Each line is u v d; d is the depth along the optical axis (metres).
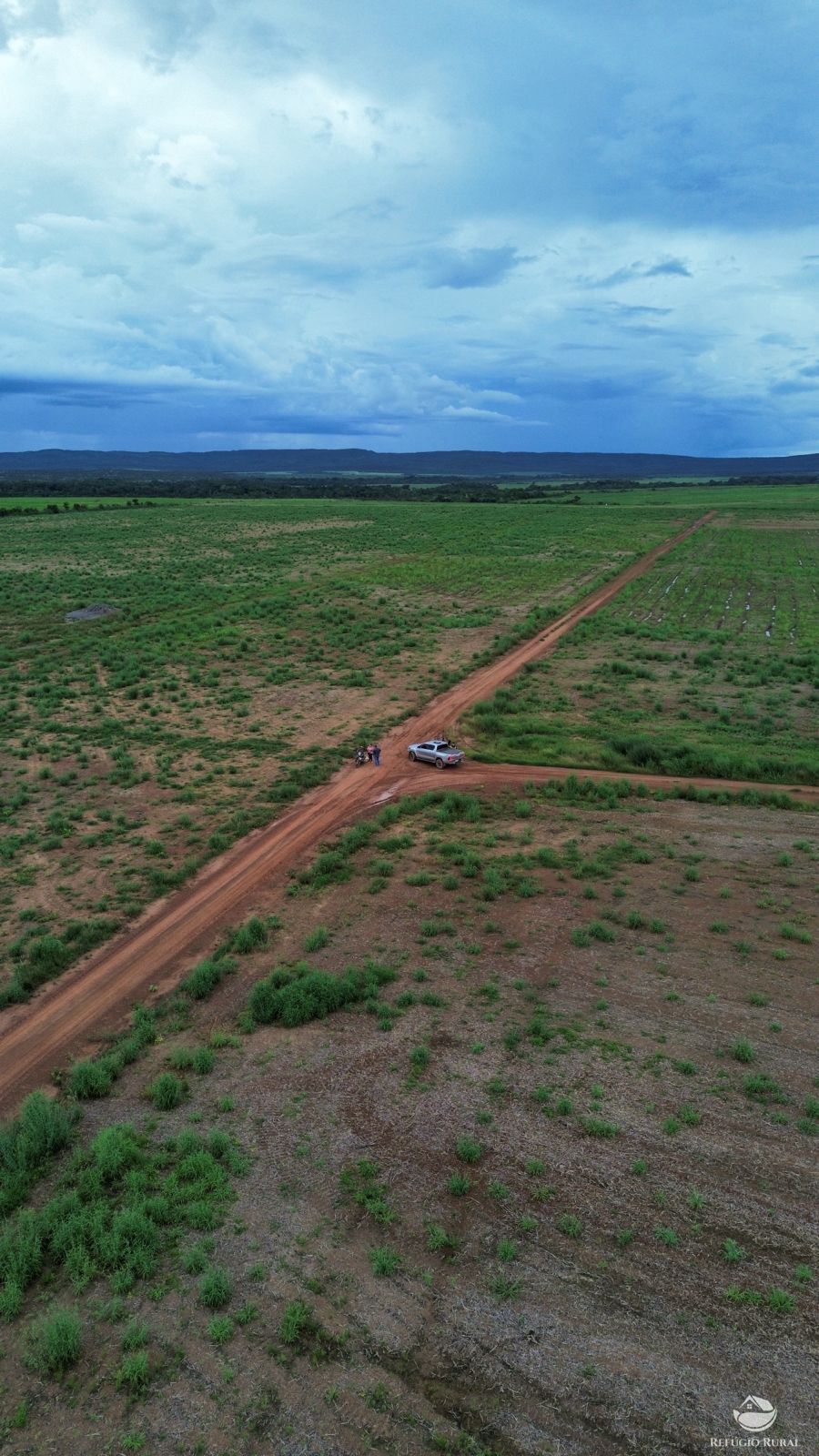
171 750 51.00
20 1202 18.62
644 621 86.25
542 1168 18.84
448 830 39.62
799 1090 21.19
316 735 53.69
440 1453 13.30
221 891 34.06
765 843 37.41
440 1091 21.39
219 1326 15.29
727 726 53.56
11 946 29.77
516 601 95.94
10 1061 24.12
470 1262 16.59
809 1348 14.77
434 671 68.06
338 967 27.77
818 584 104.25
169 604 92.12
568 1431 13.56
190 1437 13.62
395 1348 14.94
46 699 60.94
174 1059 23.23
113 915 32.19
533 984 26.41
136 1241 17.22
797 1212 17.53
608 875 34.12
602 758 49.16
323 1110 20.92
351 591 100.38
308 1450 13.37
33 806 42.97
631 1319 15.38
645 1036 23.55
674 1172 18.64
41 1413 14.12
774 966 27.05
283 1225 17.58
